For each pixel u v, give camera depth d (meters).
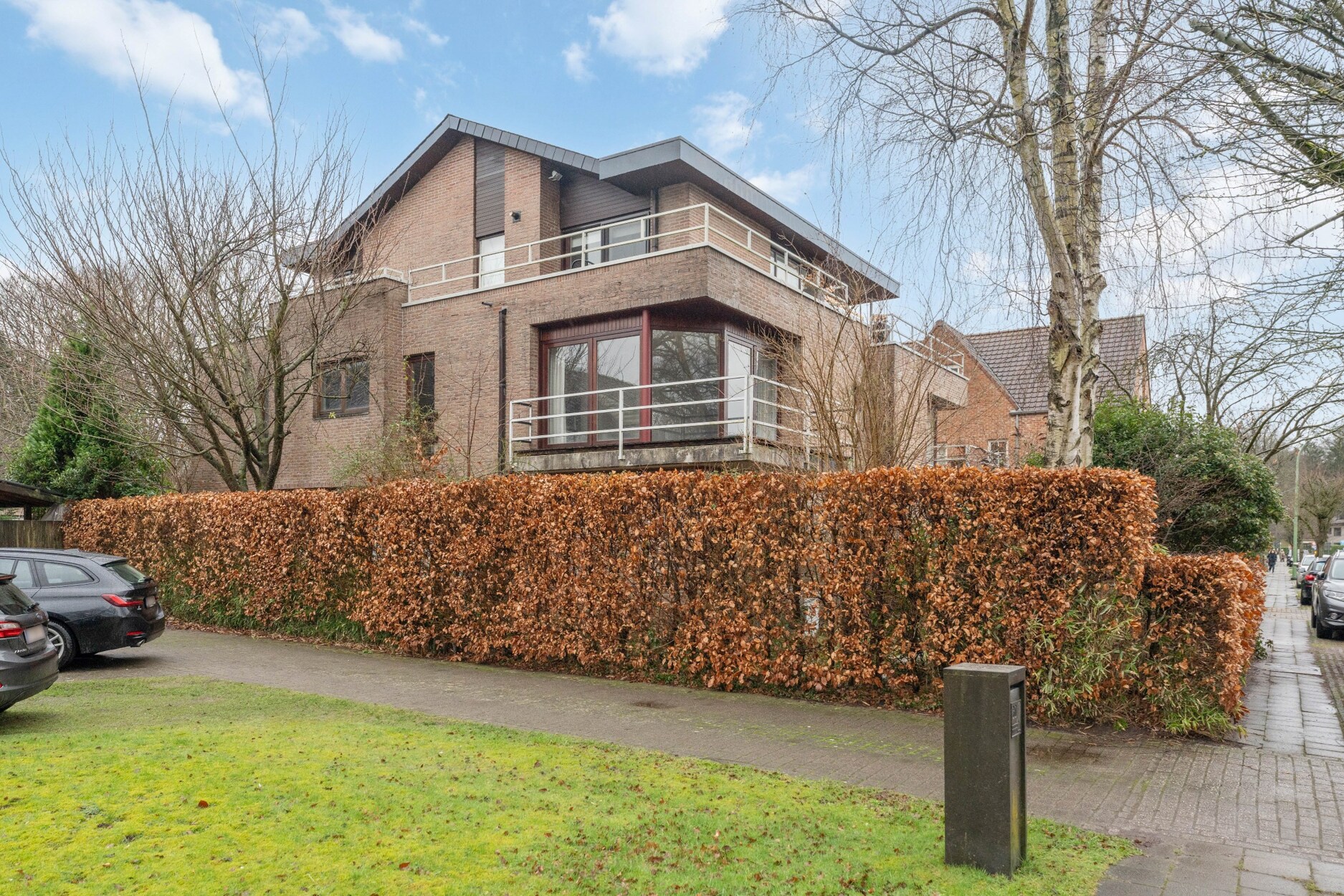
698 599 10.04
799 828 5.05
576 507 10.91
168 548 15.98
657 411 14.88
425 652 12.48
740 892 4.16
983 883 4.27
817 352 14.43
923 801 5.70
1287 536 68.12
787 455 12.78
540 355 16.27
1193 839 5.11
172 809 4.93
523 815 5.14
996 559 8.30
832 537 9.25
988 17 9.74
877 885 4.24
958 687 4.54
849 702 9.09
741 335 16.00
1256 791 6.05
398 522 12.72
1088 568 7.90
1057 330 9.58
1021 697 4.64
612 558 10.66
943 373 20.39
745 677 9.62
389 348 17.41
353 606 13.38
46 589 10.91
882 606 9.02
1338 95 7.32
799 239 20.39
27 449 18.91
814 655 9.30
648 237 15.43
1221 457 13.43
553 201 18.33
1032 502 8.14
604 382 15.54
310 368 17.88
